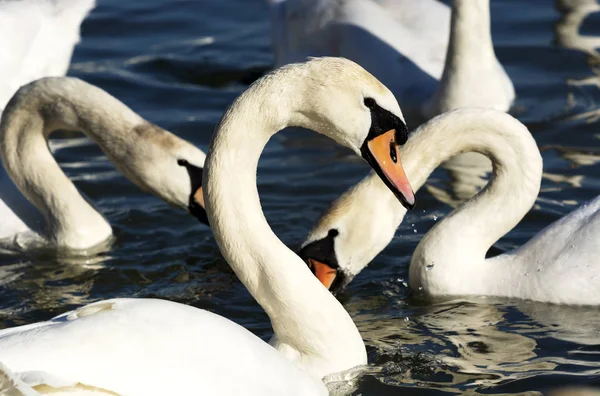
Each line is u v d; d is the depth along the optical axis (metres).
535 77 19.58
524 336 12.28
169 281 14.04
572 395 10.92
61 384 8.38
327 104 10.59
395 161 10.76
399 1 20.69
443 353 11.88
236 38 21.64
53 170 15.09
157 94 19.41
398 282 13.80
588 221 13.10
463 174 16.56
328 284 13.20
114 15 22.39
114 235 15.25
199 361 9.27
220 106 18.98
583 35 20.91
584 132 17.50
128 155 14.93
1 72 18.19
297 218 15.41
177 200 14.93
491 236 13.43
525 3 22.36
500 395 10.93
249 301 13.43
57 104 14.95
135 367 8.96
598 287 12.81
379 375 11.34
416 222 15.20
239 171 10.59
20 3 18.89
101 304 9.48
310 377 10.17
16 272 14.46
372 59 19.70
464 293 13.34
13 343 8.74
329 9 20.30
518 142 13.18
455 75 18.38
